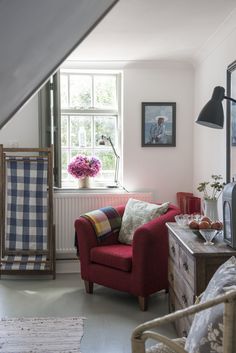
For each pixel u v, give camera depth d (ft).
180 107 14.93
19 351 8.30
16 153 14.69
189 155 15.05
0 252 13.85
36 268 13.67
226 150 10.65
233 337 3.71
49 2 2.30
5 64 2.56
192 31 11.25
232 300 3.71
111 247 12.00
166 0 9.05
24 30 2.37
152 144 14.88
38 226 13.84
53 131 14.67
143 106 14.82
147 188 14.99
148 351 5.17
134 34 11.49
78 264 14.79
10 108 3.17
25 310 10.64
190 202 13.52
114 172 15.56
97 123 15.55
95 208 14.55
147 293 10.64
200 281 6.77
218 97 7.88
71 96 15.43
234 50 10.19
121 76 15.26
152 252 10.68
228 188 7.29
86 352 8.29
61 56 3.06
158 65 14.74
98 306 10.99
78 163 14.87
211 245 7.28
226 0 9.12
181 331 8.25
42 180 13.82
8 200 13.87
